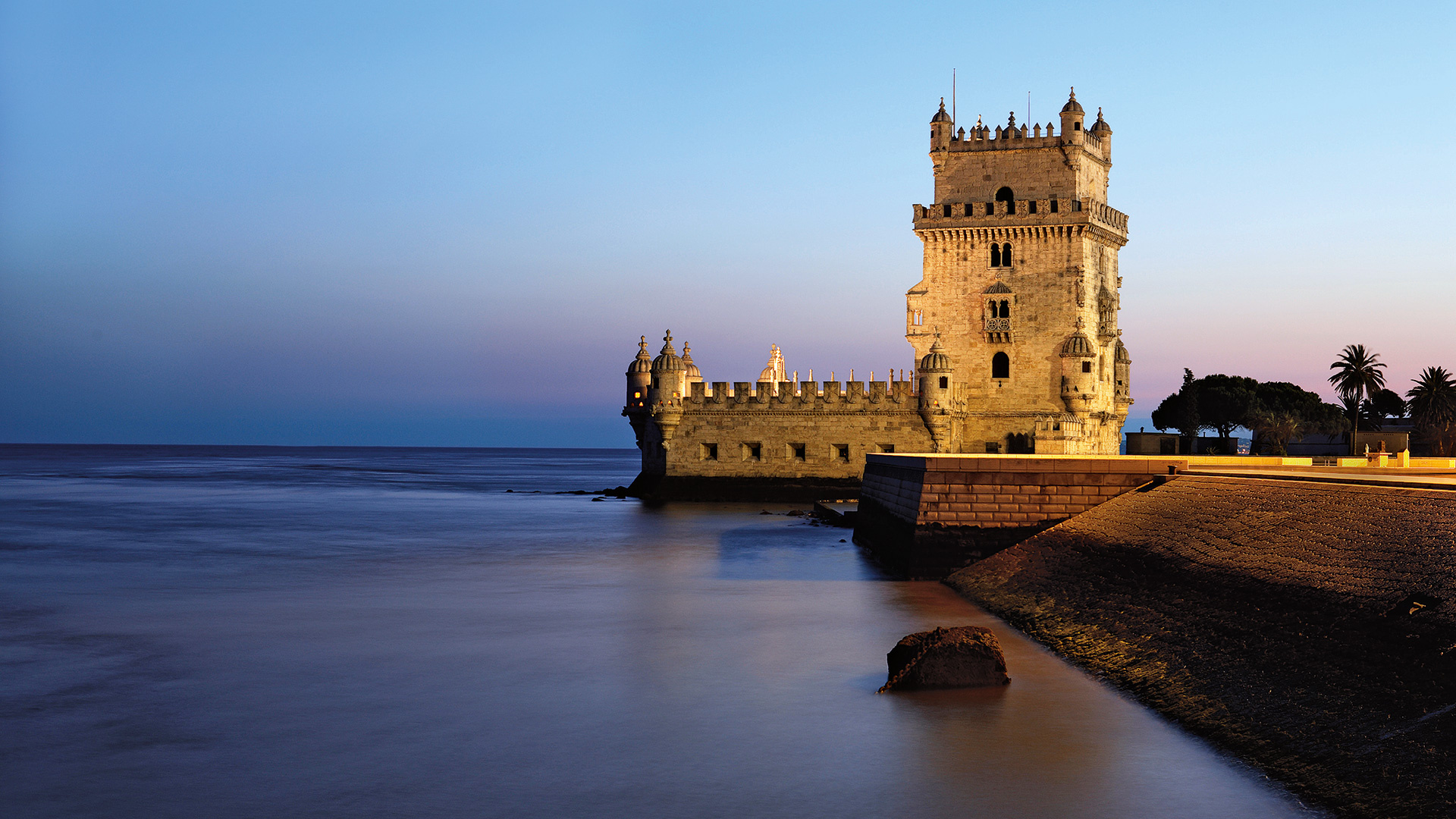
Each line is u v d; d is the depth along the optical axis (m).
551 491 134.12
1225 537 34.94
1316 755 21.06
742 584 48.38
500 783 22.47
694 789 22.02
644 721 26.61
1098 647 32.06
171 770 23.22
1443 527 26.58
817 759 23.69
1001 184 90.94
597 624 38.88
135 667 32.44
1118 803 20.77
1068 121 89.44
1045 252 89.94
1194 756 23.17
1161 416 143.50
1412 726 19.91
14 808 21.16
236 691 29.58
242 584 49.56
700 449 94.62
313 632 37.72
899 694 28.75
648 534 72.19
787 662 32.66
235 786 22.31
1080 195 89.81
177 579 51.12
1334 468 54.81
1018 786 21.80
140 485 144.50
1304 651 24.86
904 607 41.78
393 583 49.53
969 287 91.31
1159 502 42.97
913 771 22.81
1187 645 28.88
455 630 37.91
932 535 49.25
